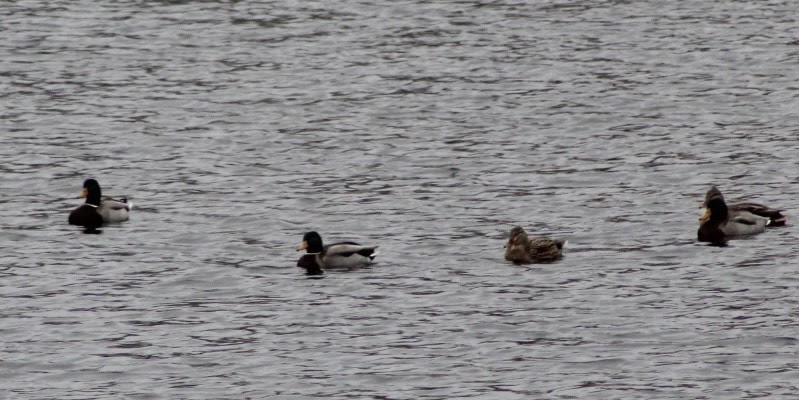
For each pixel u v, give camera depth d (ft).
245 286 136.98
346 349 121.19
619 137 195.11
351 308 130.41
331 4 282.15
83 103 216.13
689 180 174.81
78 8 278.46
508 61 238.68
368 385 114.11
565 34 255.91
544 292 133.90
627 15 268.82
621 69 232.12
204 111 212.02
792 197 167.02
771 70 229.66
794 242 148.05
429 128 201.77
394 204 165.99
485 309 129.70
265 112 211.41
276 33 260.83
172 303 132.46
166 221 160.04
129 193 172.35
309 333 124.67
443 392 112.68
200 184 175.94
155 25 266.36
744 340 121.70
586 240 150.82
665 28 258.57
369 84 226.79
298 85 226.79
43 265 143.54
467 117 207.21
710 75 227.40
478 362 118.32
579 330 124.47
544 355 119.44
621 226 155.63
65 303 132.26
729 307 129.18
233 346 122.11
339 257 141.69
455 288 135.23
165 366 118.01
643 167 180.65
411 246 149.18
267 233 155.02
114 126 203.92
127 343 122.93
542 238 144.66
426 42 253.03
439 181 175.94
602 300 131.44
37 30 261.44
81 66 238.48
